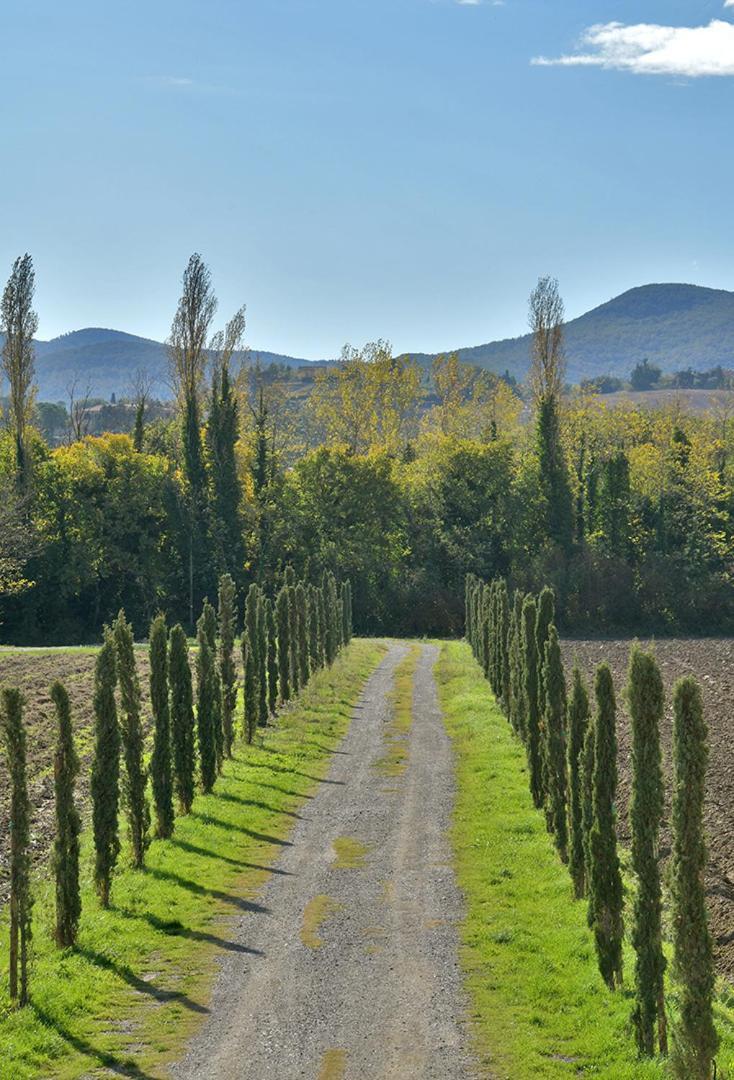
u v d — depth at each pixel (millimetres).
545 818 34625
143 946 24359
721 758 45219
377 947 24516
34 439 113688
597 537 133875
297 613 66625
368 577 126500
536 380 131500
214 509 117812
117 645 30359
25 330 108000
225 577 47156
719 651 92812
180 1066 18844
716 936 27078
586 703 27703
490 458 132000
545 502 130625
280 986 22297
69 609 116062
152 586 116688
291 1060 19047
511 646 51000
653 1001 18969
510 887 28609
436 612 126125
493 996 21719
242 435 136375
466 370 168875
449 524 132500
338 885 29172
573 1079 18188
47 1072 18609
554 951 23953
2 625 109250
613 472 132875
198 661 39906
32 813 34844
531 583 125375
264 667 54469
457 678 73438
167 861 30703
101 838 26812
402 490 132125
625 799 39000
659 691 19547
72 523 113188
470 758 46594
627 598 124562
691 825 17562
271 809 37594
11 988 20906
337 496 127188
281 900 27875
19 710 22188
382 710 61312
